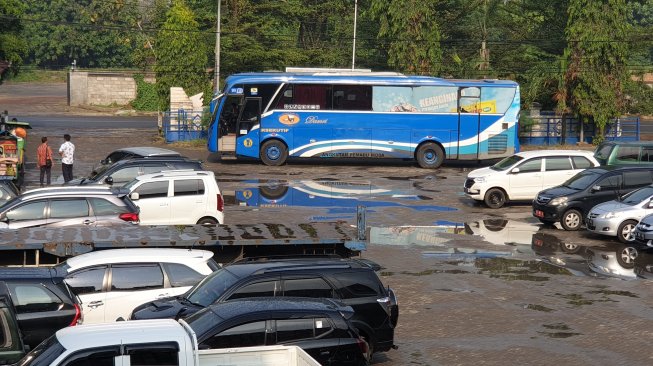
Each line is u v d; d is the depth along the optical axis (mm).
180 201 22078
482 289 18234
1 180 22609
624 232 23859
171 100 51312
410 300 17250
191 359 8992
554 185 30078
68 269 13672
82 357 8844
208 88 54219
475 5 68938
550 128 52938
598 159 32219
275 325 11062
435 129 41062
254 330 11000
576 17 52344
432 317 16016
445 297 17516
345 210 28516
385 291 13008
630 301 17344
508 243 23547
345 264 13055
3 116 41406
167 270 13945
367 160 44594
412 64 54969
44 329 12125
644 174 26250
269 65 67938
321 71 41625
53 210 18672
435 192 33438
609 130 54156
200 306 12398
